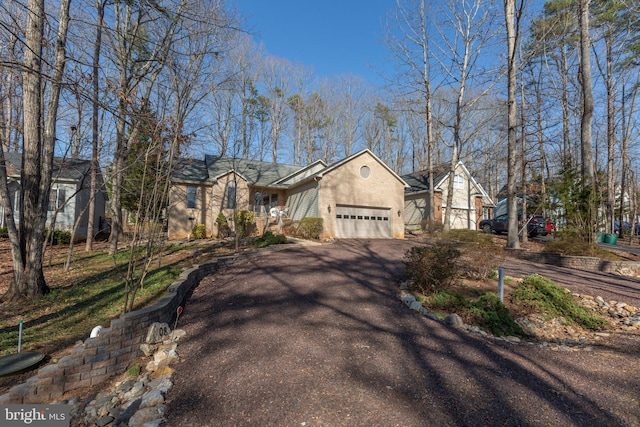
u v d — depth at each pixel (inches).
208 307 240.7
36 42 251.6
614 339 207.9
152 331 182.9
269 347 171.0
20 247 255.3
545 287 270.2
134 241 211.3
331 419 112.5
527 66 734.5
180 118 318.0
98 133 475.2
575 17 574.2
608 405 124.5
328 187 623.5
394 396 127.0
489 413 116.9
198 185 695.1
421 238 673.0
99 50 341.7
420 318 217.6
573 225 490.6
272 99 1217.4
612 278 348.8
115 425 121.0
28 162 258.8
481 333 201.2
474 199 997.2
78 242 626.8
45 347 174.4
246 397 127.7
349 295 260.7
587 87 500.7
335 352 165.6
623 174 847.1
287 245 500.7
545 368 156.7
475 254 307.6
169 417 118.7
